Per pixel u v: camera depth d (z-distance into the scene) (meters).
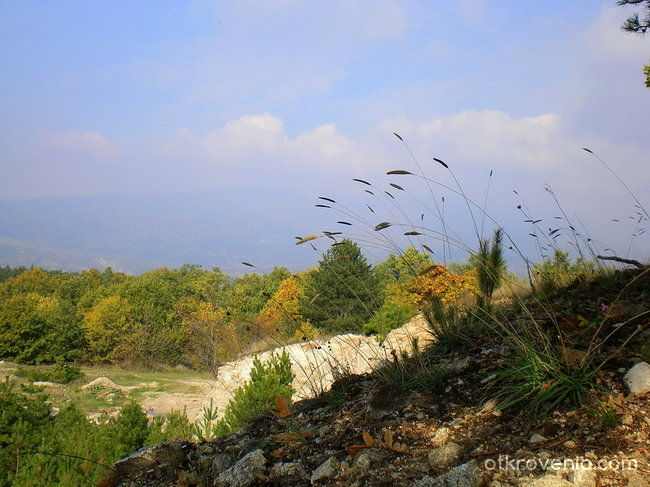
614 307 3.74
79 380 33.44
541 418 2.70
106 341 49.38
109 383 31.42
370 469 2.67
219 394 11.31
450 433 2.82
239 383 11.12
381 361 4.18
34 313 46.19
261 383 6.09
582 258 4.93
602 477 2.11
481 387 3.24
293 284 31.27
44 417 6.41
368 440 2.90
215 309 52.97
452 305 4.72
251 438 3.59
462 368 3.52
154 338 48.59
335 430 3.25
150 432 5.71
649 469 2.09
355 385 3.96
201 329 30.75
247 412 5.02
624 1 7.23
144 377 38.66
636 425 2.40
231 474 3.01
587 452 2.31
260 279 72.75
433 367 3.67
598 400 2.64
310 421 3.57
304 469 2.90
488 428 2.77
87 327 51.19
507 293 5.07
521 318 4.20
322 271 26.91
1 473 4.69
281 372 6.42
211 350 27.64
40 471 4.31
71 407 6.57
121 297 57.06
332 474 2.75
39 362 45.88
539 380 2.92
